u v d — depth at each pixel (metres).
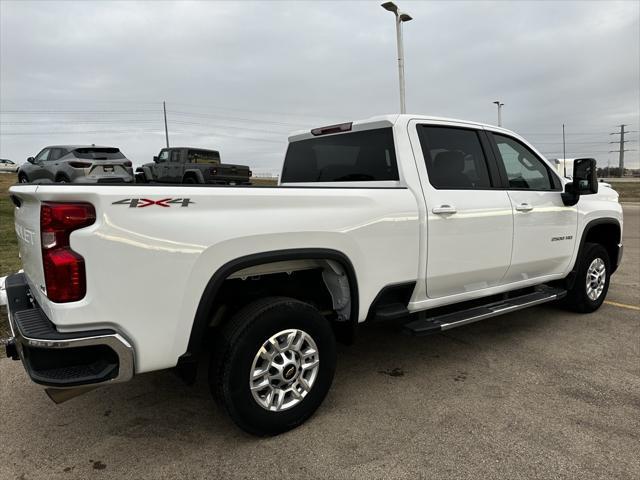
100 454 2.79
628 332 4.82
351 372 3.91
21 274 3.46
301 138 4.64
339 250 3.10
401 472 2.58
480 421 3.09
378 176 3.79
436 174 3.78
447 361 4.12
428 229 3.59
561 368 3.93
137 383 3.72
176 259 2.50
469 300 4.26
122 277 2.37
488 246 4.04
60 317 2.28
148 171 19.36
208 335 3.11
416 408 3.28
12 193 2.81
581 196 5.12
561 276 5.03
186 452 2.79
